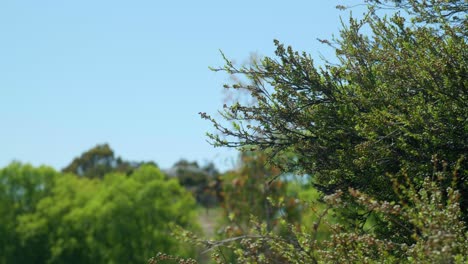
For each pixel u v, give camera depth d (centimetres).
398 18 705
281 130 744
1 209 3011
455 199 531
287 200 1384
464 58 646
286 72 731
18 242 2994
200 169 5266
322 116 727
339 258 553
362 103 683
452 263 448
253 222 653
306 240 579
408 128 650
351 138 708
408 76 659
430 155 639
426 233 471
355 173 705
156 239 2755
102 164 7019
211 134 755
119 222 2830
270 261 609
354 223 736
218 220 1648
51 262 2939
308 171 745
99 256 2859
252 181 1534
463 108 635
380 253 567
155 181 2864
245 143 752
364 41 754
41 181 3102
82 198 3025
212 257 628
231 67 746
